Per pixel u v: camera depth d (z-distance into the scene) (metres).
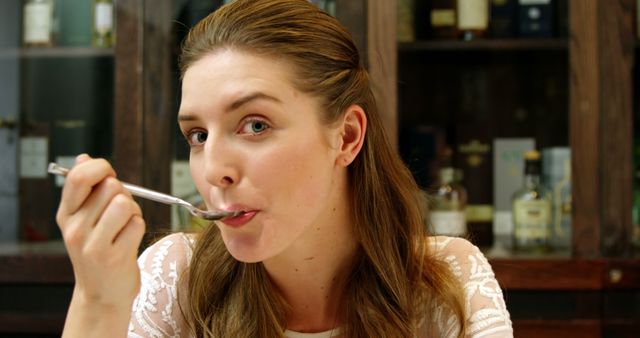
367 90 0.94
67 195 0.71
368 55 1.80
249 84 0.77
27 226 2.00
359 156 0.95
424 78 1.92
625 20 1.77
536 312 1.77
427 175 1.91
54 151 1.97
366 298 0.96
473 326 0.99
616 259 1.76
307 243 0.91
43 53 1.95
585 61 1.78
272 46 0.79
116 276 0.72
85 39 1.94
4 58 1.98
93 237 0.71
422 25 1.87
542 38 1.86
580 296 1.77
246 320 0.95
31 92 1.98
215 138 0.78
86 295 0.73
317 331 0.97
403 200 1.00
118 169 1.82
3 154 2.00
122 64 1.82
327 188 0.84
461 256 1.05
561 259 1.76
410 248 1.00
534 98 1.93
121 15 1.82
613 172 1.77
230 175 0.77
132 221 0.72
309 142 0.81
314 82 0.81
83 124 1.93
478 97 1.95
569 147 1.80
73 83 1.93
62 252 1.85
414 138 1.91
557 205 1.87
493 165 1.95
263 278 0.95
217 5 1.79
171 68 1.81
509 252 1.86
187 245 1.06
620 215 1.77
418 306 1.00
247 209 0.78
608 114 1.77
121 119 1.82
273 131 0.79
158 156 1.81
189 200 1.79
